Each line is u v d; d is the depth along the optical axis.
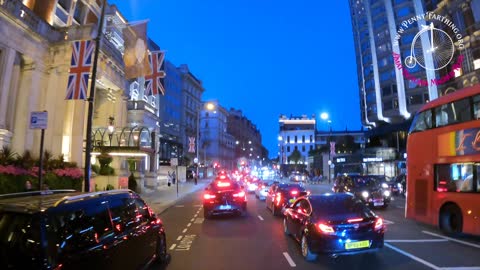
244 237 11.45
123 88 30.77
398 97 60.62
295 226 9.62
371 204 18.48
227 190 16.17
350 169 55.31
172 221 15.75
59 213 4.85
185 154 70.81
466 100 11.04
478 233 10.23
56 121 22.39
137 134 30.48
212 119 98.44
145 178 38.81
